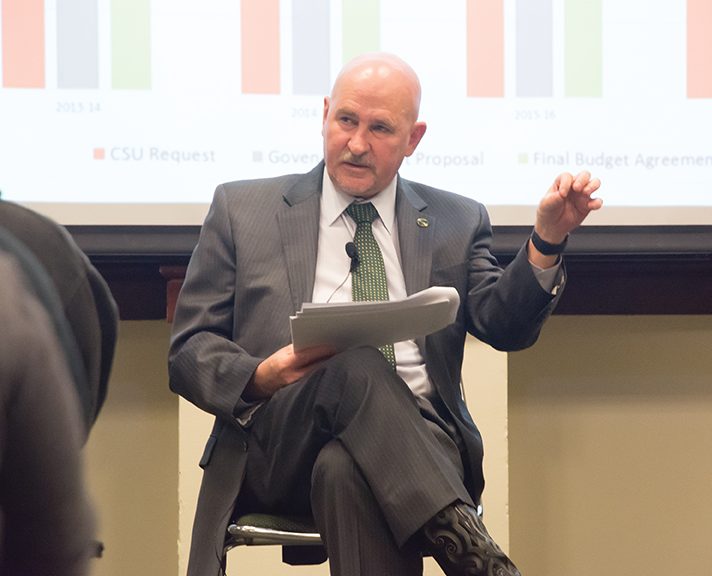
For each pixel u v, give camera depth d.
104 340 3.48
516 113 6.98
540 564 7.14
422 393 5.05
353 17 6.94
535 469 7.16
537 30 7.01
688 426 7.21
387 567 4.21
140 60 6.81
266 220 5.20
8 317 2.34
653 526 7.19
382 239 5.24
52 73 6.77
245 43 6.88
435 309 4.32
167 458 6.97
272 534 4.61
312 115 6.91
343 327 4.33
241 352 4.88
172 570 6.96
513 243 6.87
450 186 6.95
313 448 4.54
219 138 6.85
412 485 4.13
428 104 6.95
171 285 6.56
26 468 2.33
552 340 7.18
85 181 6.75
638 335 7.21
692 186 7.01
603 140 7.00
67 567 2.38
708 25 7.05
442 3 6.98
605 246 6.90
